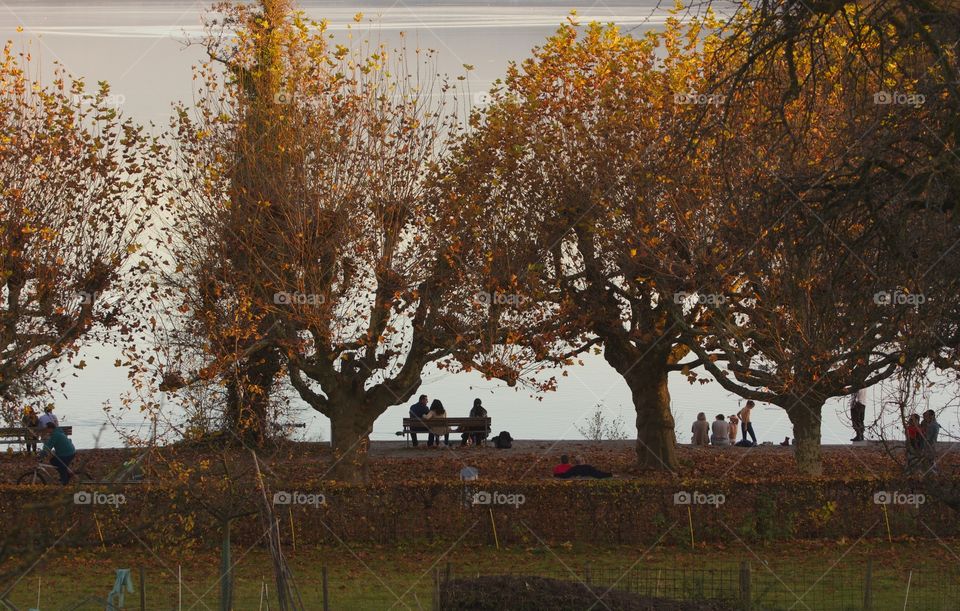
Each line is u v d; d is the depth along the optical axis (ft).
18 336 105.09
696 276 93.25
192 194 102.89
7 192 102.12
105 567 76.33
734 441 143.54
